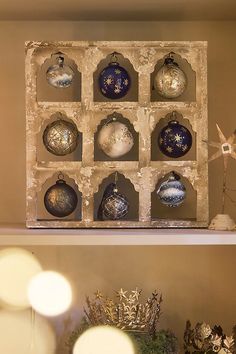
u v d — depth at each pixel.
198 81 1.33
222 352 1.27
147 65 1.33
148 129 1.32
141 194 1.32
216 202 1.48
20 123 1.48
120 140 1.29
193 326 1.48
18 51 1.49
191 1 1.33
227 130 1.49
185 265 1.49
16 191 1.48
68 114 1.32
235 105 1.49
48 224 1.30
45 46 1.32
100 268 1.49
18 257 1.49
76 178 1.32
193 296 1.49
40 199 1.47
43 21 1.49
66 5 1.36
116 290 1.49
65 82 1.32
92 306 1.34
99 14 1.43
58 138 1.30
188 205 1.48
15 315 1.49
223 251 1.50
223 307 1.49
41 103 1.32
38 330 1.48
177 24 1.49
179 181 1.34
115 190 1.33
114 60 1.47
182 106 1.32
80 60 1.33
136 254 1.49
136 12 1.41
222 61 1.49
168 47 1.33
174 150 1.32
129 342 1.25
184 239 1.19
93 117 1.33
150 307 1.31
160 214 1.48
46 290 1.48
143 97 1.33
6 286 1.48
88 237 1.18
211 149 1.48
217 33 1.50
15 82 1.49
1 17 1.45
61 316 1.48
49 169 1.32
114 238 1.18
